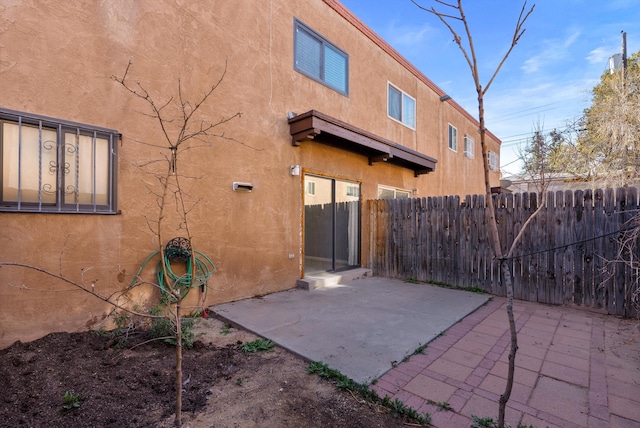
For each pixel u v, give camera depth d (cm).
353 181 760
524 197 568
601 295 492
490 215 193
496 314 479
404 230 722
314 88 656
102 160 377
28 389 243
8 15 315
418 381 279
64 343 321
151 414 227
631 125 793
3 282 309
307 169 636
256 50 545
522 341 373
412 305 506
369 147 694
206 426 217
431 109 1109
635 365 313
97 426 212
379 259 766
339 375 280
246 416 230
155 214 417
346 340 360
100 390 249
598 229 498
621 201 482
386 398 248
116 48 385
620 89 884
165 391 255
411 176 985
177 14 443
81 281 355
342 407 244
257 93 545
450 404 246
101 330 358
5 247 312
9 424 207
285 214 593
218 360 313
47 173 340
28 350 302
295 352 328
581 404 247
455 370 300
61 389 246
